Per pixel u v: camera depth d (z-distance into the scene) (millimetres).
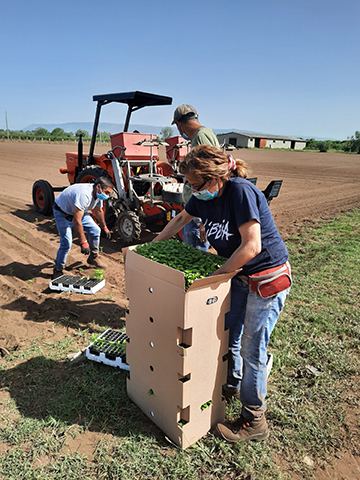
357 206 10977
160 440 2244
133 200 6238
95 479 1981
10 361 3021
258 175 19469
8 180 13586
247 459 2139
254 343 2137
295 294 4371
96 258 5297
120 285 4672
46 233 6855
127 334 2418
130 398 2584
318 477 2057
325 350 3238
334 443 2283
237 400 2654
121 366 2854
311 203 11531
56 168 17906
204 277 1931
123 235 6348
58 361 3023
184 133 3215
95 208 5004
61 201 4379
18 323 3639
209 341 2064
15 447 2170
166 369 2092
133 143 6117
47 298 4172
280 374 2953
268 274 2041
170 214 5973
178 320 1907
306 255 5930
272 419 2480
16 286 4527
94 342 3070
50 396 2602
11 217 7949
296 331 3537
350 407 2598
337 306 4066
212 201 2125
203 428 2248
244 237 1917
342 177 19469
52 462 2072
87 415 2434
